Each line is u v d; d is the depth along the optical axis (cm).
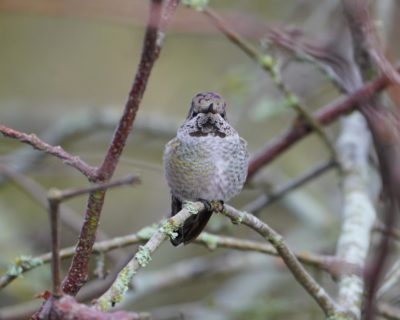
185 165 673
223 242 663
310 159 1408
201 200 665
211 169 668
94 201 454
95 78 1434
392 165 512
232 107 1192
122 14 379
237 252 1147
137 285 1011
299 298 1121
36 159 1146
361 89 679
